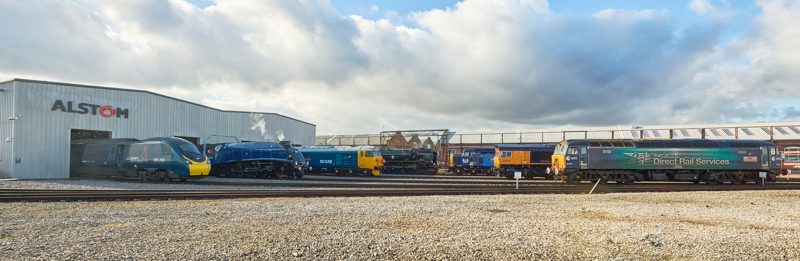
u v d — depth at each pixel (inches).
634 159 949.8
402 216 384.5
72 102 1003.9
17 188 679.1
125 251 238.2
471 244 262.4
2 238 274.1
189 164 862.5
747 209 471.8
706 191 715.4
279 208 436.5
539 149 1259.2
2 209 425.1
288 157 1106.1
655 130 2300.7
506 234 295.4
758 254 244.4
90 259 221.6
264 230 305.4
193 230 303.9
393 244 261.4
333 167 1341.0
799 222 373.4
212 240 269.6
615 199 571.5
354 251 243.8
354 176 1300.4
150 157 883.4
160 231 299.6
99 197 520.1
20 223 333.4
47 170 960.3
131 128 1122.7
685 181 1037.2
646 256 238.4
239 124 1603.1
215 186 767.7
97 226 320.5
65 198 512.7
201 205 462.0
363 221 352.2
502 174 1311.5
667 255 241.0
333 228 316.2
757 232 313.9
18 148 919.7
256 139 1678.2
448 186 778.8
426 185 791.7
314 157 1368.1
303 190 637.3
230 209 425.7
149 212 401.4
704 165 942.4
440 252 243.1
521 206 478.0
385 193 609.6
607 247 258.1
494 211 433.1
